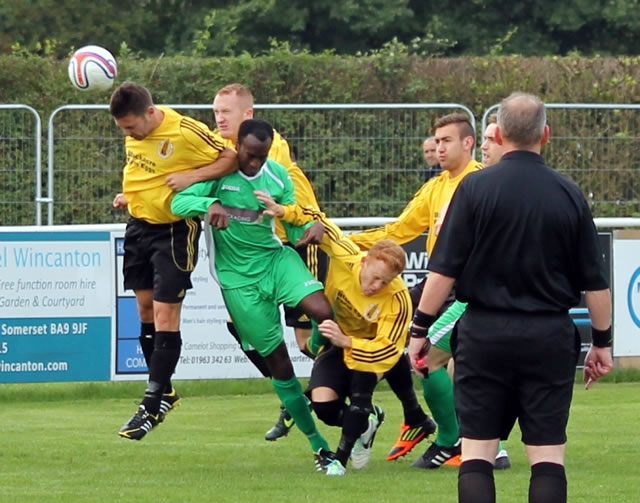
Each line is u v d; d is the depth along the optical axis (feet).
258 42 215.10
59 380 94.22
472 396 43.06
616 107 116.88
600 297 43.34
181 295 66.18
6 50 215.51
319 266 77.92
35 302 93.61
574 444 72.84
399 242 68.95
